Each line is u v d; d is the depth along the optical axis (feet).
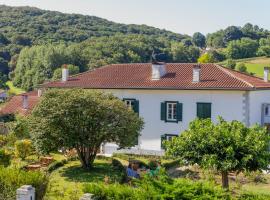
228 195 46.65
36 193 51.90
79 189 64.64
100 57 298.15
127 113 82.12
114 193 47.16
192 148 61.62
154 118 116.88
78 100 79.25
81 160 83.71
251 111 109.91
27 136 110.11
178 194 45.03
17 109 162.61
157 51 301.43
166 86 113.60
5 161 81.30
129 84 119.44
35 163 88.74
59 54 314.55
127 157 104.94
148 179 49.24
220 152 59.72
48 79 298.35
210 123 64.08
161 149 115.85
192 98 112.47
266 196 49.52
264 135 61.26
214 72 118.42
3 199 50.62
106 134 79.15
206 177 79.97
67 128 78.54
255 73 259.19
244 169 59.77
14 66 368.89
